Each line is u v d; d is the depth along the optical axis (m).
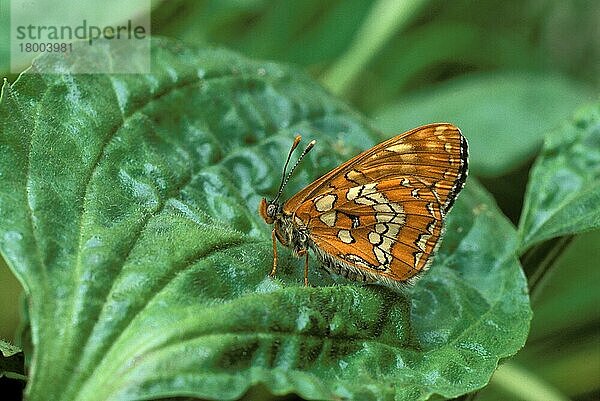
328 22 0.33
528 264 0.22
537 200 0.23
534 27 0.42
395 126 0.30
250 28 0.31
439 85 0.34
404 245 0.21
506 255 0.22
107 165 0.20
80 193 0.20
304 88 0.23
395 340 0.20
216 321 0.19
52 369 0.18
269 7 0.31
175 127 0.22
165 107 0.21
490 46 0.38
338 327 0.20
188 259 0.20
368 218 0.21
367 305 0.20
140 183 0.21
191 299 0.19
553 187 0.23
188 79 0.22
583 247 0.29
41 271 0.19
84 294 0.19
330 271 0.22
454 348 0.20
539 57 0.39
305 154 0.22
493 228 0.22
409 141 0.21
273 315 0.19
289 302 0.19
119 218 0.20
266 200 0.21
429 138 0.21
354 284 0.21
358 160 0.21
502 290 0.21
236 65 0.23
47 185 0.20
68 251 0.19
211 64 0.22
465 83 0.32
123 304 0.19
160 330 0.18
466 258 0.22
